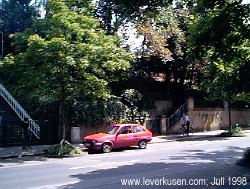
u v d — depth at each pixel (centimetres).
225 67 1560
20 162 1691
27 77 1909
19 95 2594
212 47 1323
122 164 1561
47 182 1173
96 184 1130
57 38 1777
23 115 2388
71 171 1391
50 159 1805
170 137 2928
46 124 2414
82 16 1958
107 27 2602
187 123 3048
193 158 1730
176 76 3634
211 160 1656
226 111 3888
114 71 2170
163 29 3053
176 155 1856
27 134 2205
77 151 1952
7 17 3700
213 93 2978
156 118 3125
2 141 2227
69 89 2042
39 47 1784
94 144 2033
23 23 3650
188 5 1361
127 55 2091
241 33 1259
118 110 2783
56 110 2459
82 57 1884
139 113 2997
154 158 1750
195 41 1297
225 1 1252
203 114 3603
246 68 1269
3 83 2558
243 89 1302
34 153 1988
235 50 1323
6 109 2473
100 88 2055
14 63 1975
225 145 2323
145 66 3419
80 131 2541
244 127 4094
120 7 1213
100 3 2389
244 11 1219
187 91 3703
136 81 3350
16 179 1234
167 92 3669
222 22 1225
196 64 3312
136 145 2197
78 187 1088
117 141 2111
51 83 1966
